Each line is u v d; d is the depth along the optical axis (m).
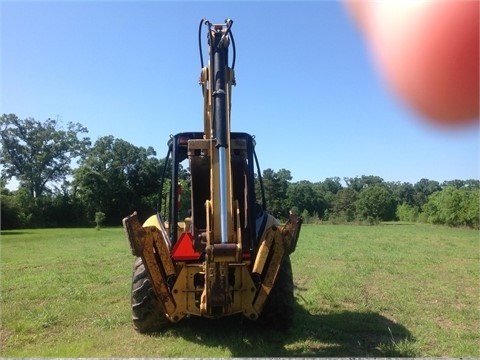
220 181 4.65
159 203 6.20
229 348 4.86
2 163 64.38
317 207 71.19
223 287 4.62
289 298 5.51
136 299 5.44
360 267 11.36
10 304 7.16
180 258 5.05
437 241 21.89
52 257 14.62
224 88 4.92
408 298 7.61
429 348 4.99
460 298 7.75
